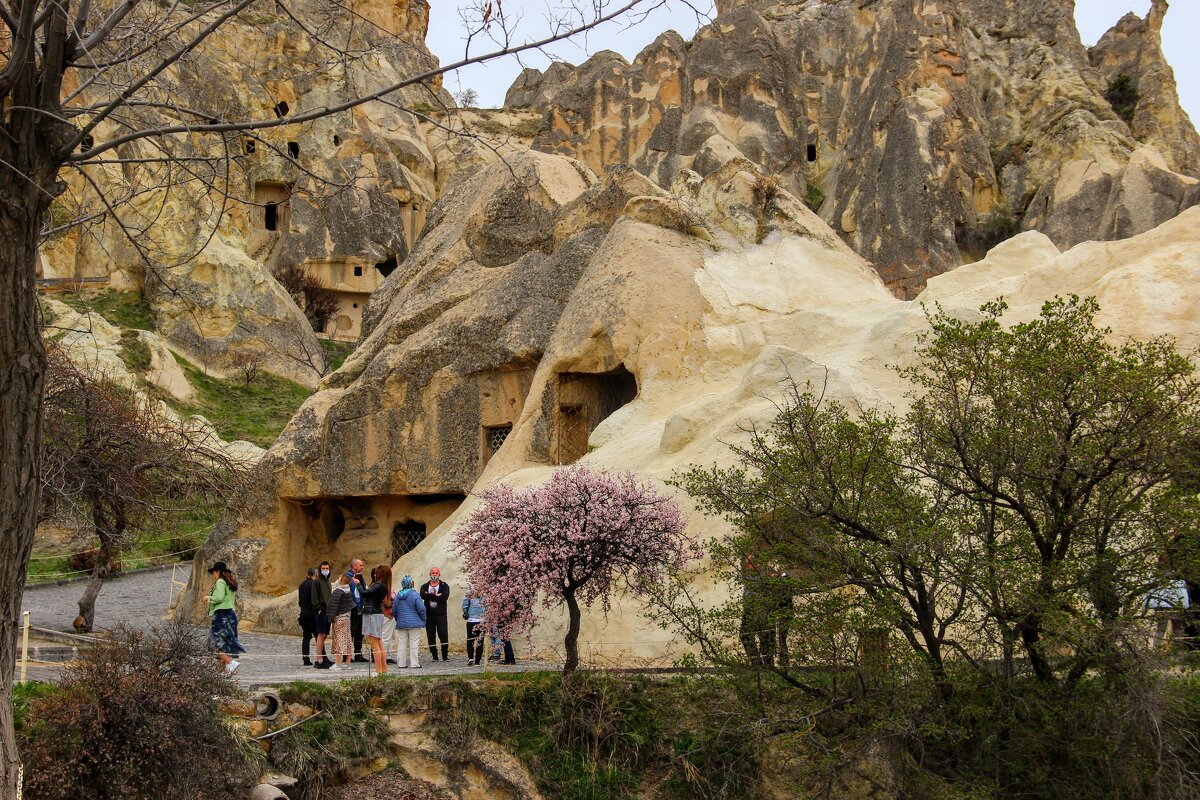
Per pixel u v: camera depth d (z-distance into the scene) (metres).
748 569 15.22
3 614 9.97
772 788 14.53
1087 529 14.20
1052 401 14.30
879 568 14.55
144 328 48.78
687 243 24.94
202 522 35.28
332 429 27.08
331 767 14.34
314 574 19.31
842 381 19.77
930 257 65.38
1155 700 12.79
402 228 65.75
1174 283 20.12
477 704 15.31
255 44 65.94
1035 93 76.00
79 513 21.77
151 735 12.49
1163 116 76.06
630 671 16.06
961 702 13.89
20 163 10.10
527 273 26.55
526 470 22.83
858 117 73.94
